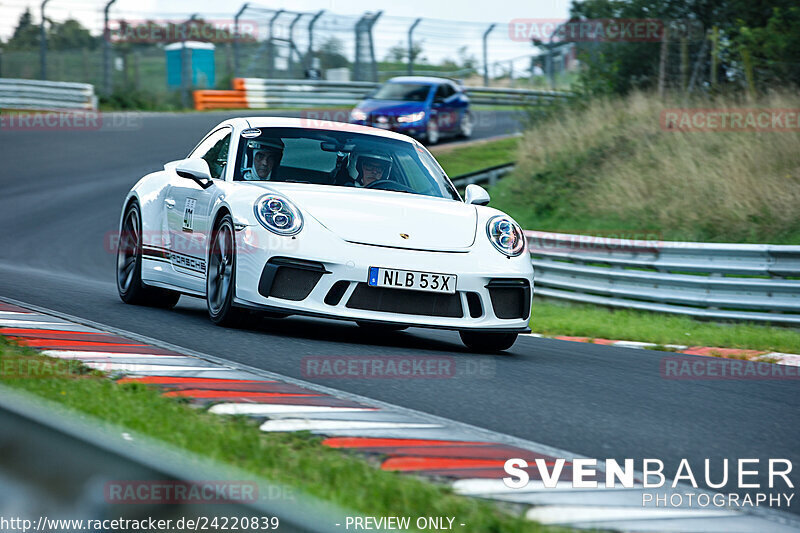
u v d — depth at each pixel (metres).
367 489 7.94
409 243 18.06
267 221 17.95
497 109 105.25
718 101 53.66
